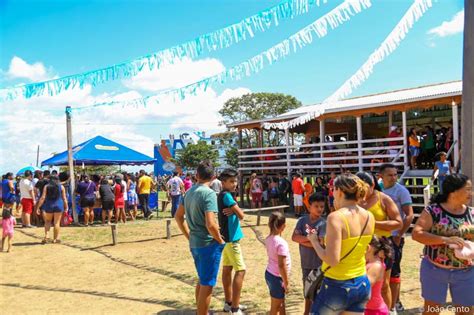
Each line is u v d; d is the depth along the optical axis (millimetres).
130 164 19422
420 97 13344
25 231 12703
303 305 5523
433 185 11859
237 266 5102
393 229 4070
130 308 5547
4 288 6605
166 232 11773
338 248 3004
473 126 4508
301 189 15258
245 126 19844
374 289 3545
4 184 14281
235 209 5121
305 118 7426
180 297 6004
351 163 16547
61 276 7352
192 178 19625
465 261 3543
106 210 14414
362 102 16062
